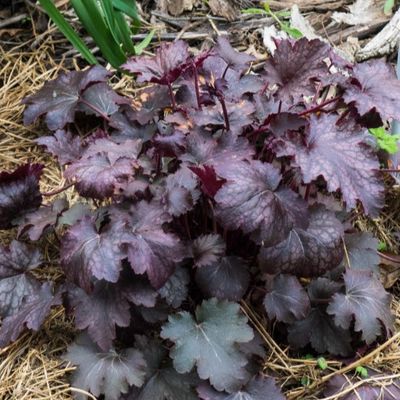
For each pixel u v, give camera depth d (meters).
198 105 0.94
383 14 1.22
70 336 0.89
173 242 0.80
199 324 0.83
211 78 0.98
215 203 0.86
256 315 0.90
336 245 0.83
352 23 1.22
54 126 1.02
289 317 0.86
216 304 0.83
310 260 0.83
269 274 0.85
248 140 0.91
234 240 0.90
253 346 0.85
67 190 1.01
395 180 1.05
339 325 0.86
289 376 0.87
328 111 0.93
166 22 1.22
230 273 0.86
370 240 0.94
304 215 0.81
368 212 0.83
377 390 0.85
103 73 1.04
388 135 0.99
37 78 1.14
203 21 1.22
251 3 1.26
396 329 0.92
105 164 0.83
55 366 0.86
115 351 0.83
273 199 0.80
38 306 0.86
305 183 0.83
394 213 1.04
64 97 1.04
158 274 0.79
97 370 0.81
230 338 0.81
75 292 0.83
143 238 0.80
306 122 0.87
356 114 0.90
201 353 0.80
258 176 0.81
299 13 1.22
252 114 0.94
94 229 0.81
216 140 0.88
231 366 0.80
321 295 0.89
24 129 1.09
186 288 0.85
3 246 0.90
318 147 0.84
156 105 0.99
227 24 1.22
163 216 0.82
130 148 0.87
